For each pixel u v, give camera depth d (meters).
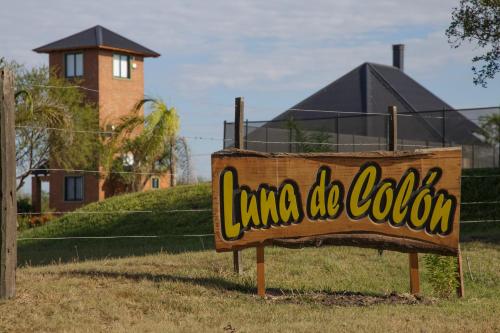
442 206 14.71
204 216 28.12
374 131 44.19
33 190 46.41
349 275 16.67
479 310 13.41
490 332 11.62
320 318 12.29
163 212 29.22
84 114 42.22
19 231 35.19
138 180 44.06
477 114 29.56
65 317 11.62
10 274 12.45
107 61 48.97
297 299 14.10
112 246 26.17
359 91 51.81
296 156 14.45
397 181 14.66
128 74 50.31
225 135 26.17
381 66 55.16
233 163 14.26
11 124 12.50
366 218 14.57
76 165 41.06
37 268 16.39
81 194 46.34
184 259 17.61
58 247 27.31
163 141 42.62
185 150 43.19
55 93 40.22
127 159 44.50
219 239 14.16
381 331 11.29
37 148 37.81
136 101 50.41
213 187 14.20
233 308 12.90
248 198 14.28
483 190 27.06
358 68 54.28
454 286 15.12
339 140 33.72
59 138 37.25
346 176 14.58
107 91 48.75
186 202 30.00
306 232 14.41
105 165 43.34
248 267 16.64
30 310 11.80
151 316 12.12
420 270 17.45
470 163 34.34
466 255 19.02
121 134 43.47
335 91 52.62
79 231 29.53
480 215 25.97
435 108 53.53
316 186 14.48
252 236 14.23
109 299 12.70
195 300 13.21
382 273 17.11
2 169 12.37
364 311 12.98
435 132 39.50
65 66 49.41
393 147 16.53
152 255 19.45
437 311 13.12
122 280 14.34
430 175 14.72
